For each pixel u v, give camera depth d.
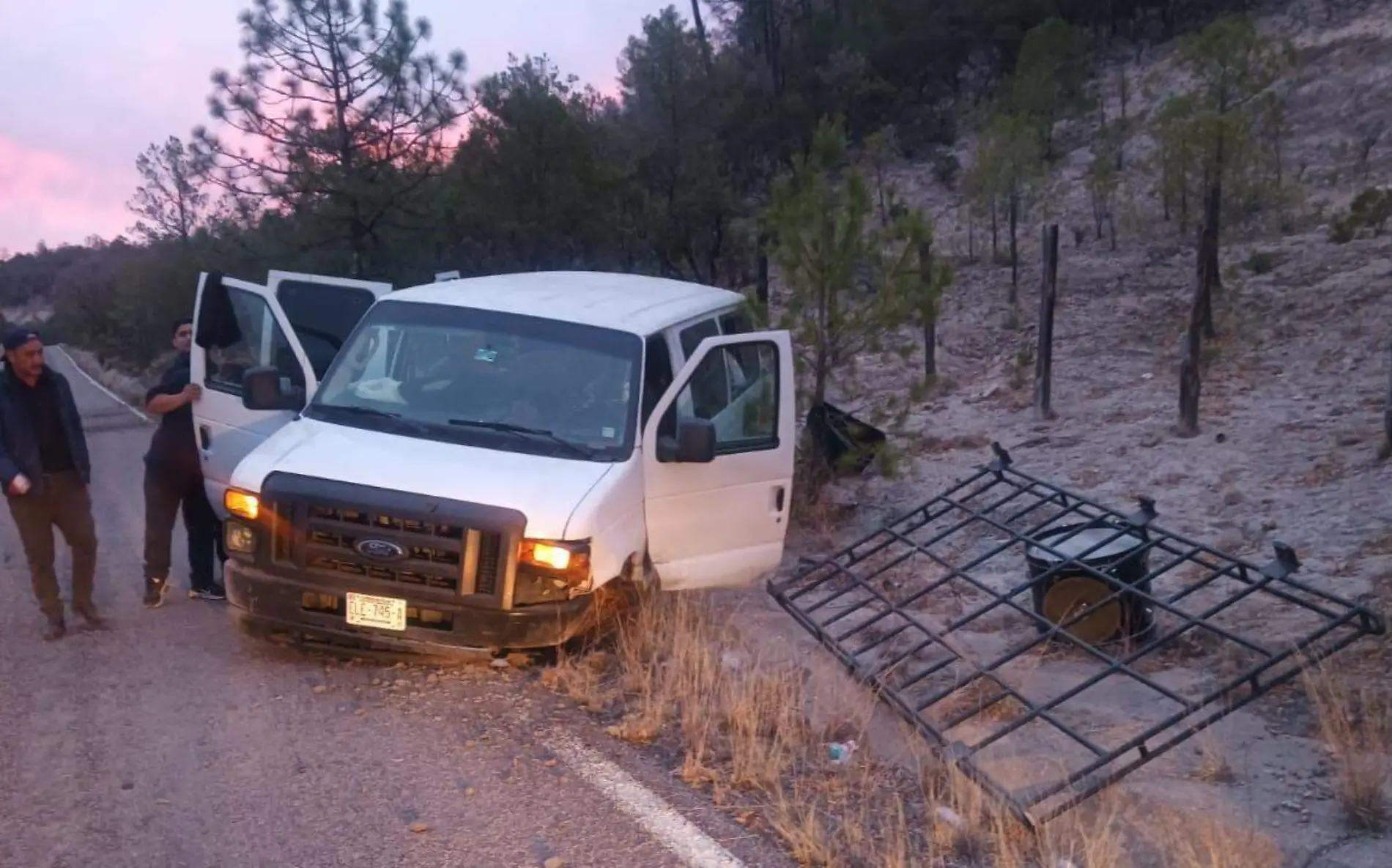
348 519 6.15
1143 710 6.10
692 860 4.51
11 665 6.80
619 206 21.23
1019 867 4.47
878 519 10.34
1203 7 38.31
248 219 21.44
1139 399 13.24
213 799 5.00
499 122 20.66
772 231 10.66
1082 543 7.22
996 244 22.73
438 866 4.45
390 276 20.47
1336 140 25.48
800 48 39.47
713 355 7.98
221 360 7.98
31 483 6.99
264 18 19.84
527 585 6.06
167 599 8.19
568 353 7.09
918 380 13.75
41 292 111.25
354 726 5.78
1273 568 5.86
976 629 7.57
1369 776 4.88
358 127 20.39
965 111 34.75
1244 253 19.12
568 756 5.45
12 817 4.84
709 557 7.28
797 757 5.53
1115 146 25.62
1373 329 14.03
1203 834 4.59
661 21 25.72
